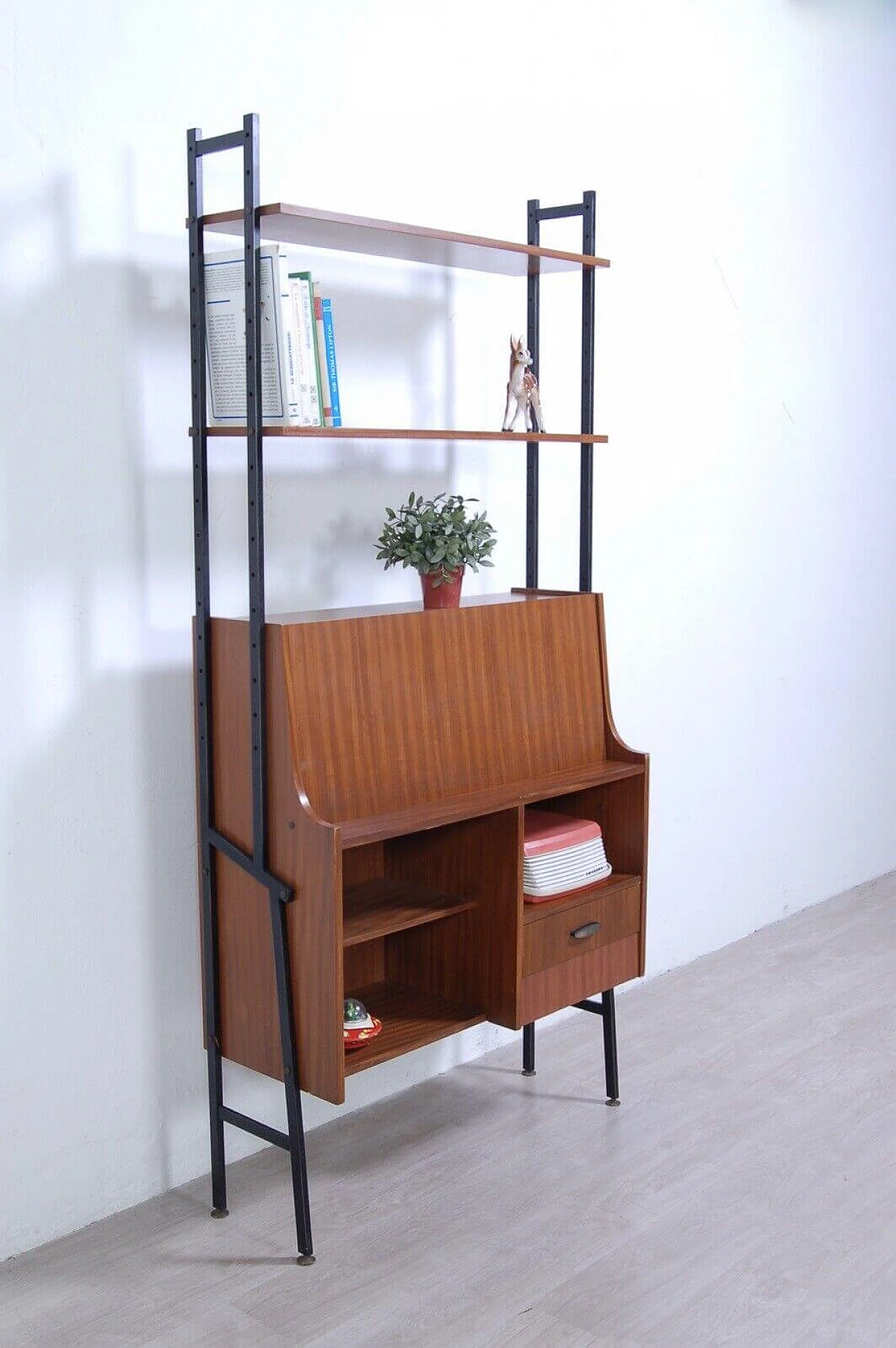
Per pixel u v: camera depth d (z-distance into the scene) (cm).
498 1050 348
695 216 386
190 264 246
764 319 417
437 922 289
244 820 254
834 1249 255
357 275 297
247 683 248
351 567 303
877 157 460
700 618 404
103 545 255
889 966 407
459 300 322
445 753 272
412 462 315
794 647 446
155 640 265
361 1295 241
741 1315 235
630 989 389
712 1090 322
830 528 458
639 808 305
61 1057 258
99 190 248
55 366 245
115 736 260
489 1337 229
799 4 413
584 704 305
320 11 282
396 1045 264
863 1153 292
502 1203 272
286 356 239
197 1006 279
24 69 235
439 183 313
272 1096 296
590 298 312
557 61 339
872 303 467
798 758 455
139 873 267
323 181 287
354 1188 278
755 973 402
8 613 242
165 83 256
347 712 253
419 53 304
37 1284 244
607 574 370
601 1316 235
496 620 283
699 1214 267
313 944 244
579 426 357
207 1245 257
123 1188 271
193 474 253
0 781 244
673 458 388
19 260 238
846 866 489
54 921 254
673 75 373
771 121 410
